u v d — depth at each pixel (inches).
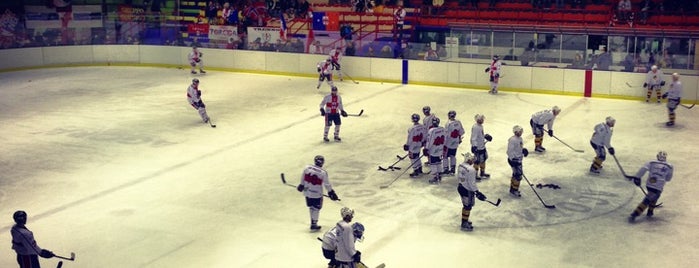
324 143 800.9
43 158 753.0
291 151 769.6
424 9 1339.8
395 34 1288.1
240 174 691.4
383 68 1157.7
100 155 762.2
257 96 1059.9
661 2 1218.0
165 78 1215.6
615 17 1230.3
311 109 971.3
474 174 538.3
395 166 714.8
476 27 1266.0
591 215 581.0
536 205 604.4
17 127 883.4
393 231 551.5
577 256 502.9
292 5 1338.6
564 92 1044.5
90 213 593.0
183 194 636.7
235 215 584.7
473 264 492.4
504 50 1073.5
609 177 676.1
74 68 1317.7
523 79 1067.3
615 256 502.3
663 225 557.3
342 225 440.5
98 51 1342.3
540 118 749.3
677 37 983.0
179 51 1317.7
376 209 598.2
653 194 553.9
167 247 523.5
